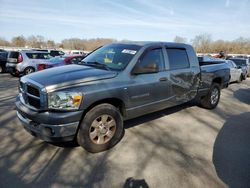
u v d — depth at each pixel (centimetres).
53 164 345
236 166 363
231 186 312
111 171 334
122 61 433
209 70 634
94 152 382
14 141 412
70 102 340
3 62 1532
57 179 311
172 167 351
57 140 346
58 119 332
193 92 585
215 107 709
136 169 342
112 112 390
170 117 589
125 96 407
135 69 426
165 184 310
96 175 323
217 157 390
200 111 662
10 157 359
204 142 448
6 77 1330
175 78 510
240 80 1533
